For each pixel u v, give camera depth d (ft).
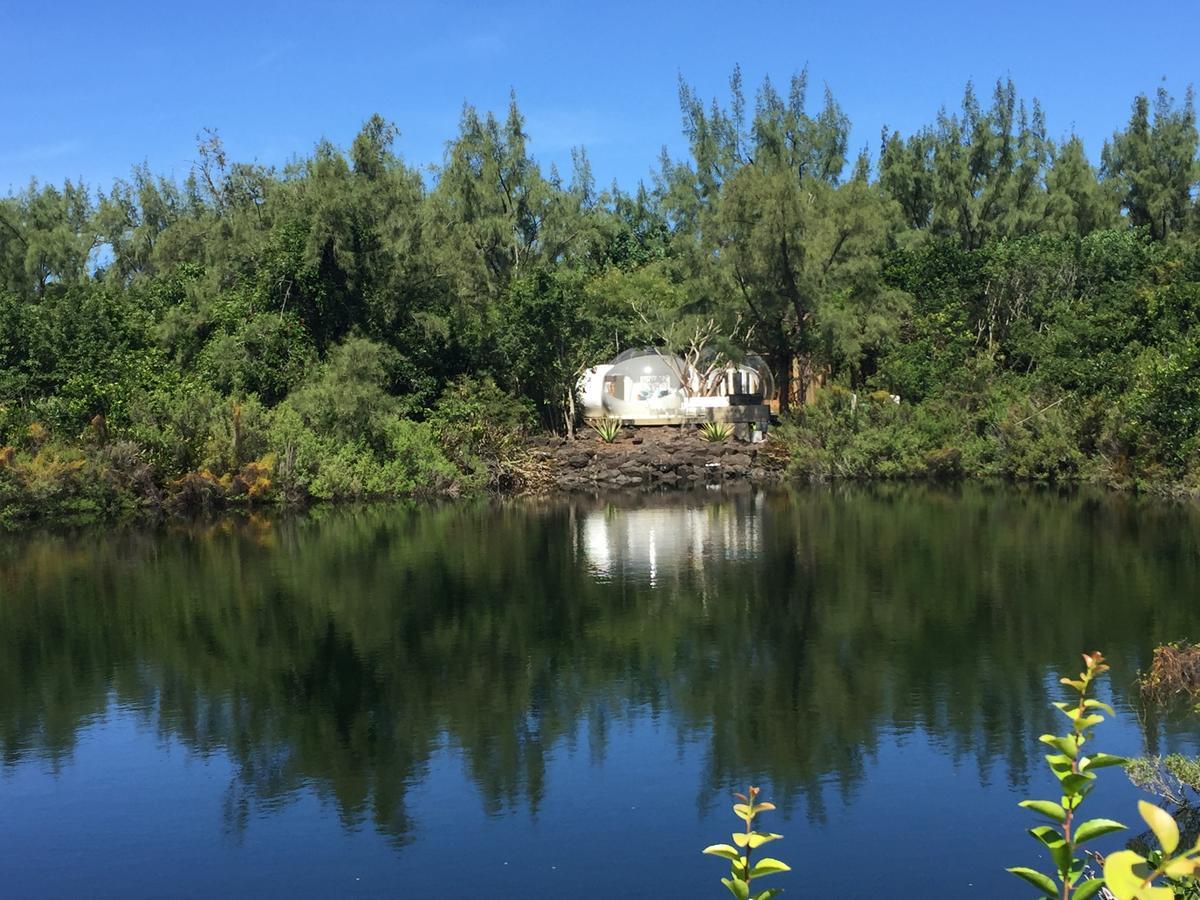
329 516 101.40
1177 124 207.41
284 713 39.99
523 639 50.29
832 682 42.16
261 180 185.78
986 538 76.18
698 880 26.58
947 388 137.49
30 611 58.39
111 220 201.16
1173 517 83.66
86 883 27.17
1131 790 30.89
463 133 180.45
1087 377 121.39
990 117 199.93
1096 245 154.51
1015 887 25.82
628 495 120.16
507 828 29.78
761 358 156.87
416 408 134.00
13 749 36.73
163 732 38.11
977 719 37.27
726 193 140.46
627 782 32.81
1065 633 47.85
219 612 57.11
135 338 135.64
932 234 199.31
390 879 26.99
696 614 54.75
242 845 29.04
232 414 111.04
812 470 131.54
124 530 92.38
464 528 90.74
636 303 168.76
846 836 28.78
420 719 39.01
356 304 134.72
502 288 165.68
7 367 126.11
